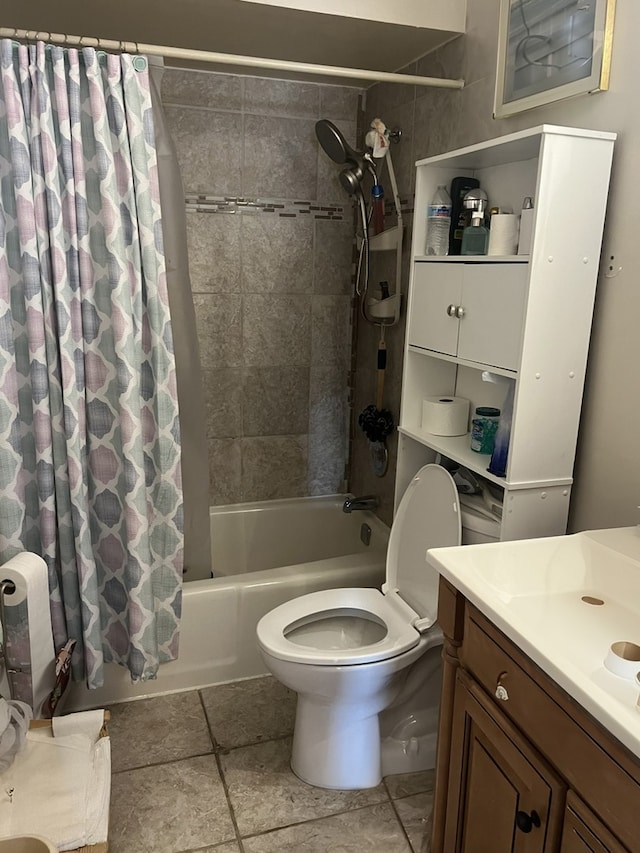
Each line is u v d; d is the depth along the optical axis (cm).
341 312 306
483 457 191
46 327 192
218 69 265
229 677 244
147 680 221
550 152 151
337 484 324
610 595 130
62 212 187
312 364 307
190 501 237
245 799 192
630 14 152
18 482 197
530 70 182
